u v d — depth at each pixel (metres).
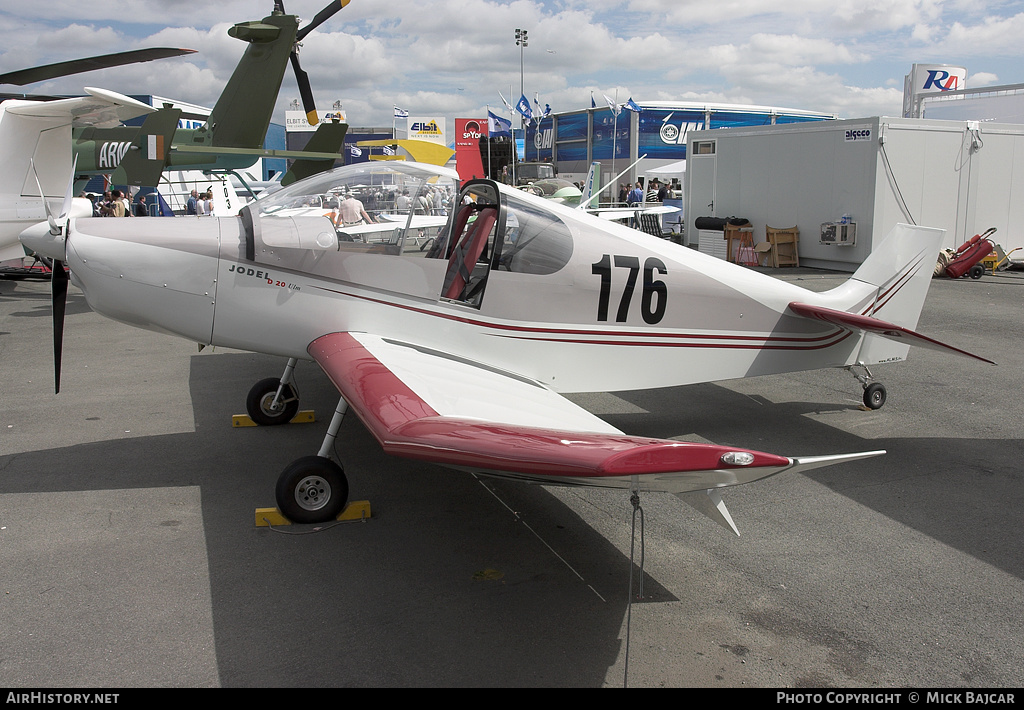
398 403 2.93
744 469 1.91
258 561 3.19
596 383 4.49
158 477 4.15
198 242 3.88
